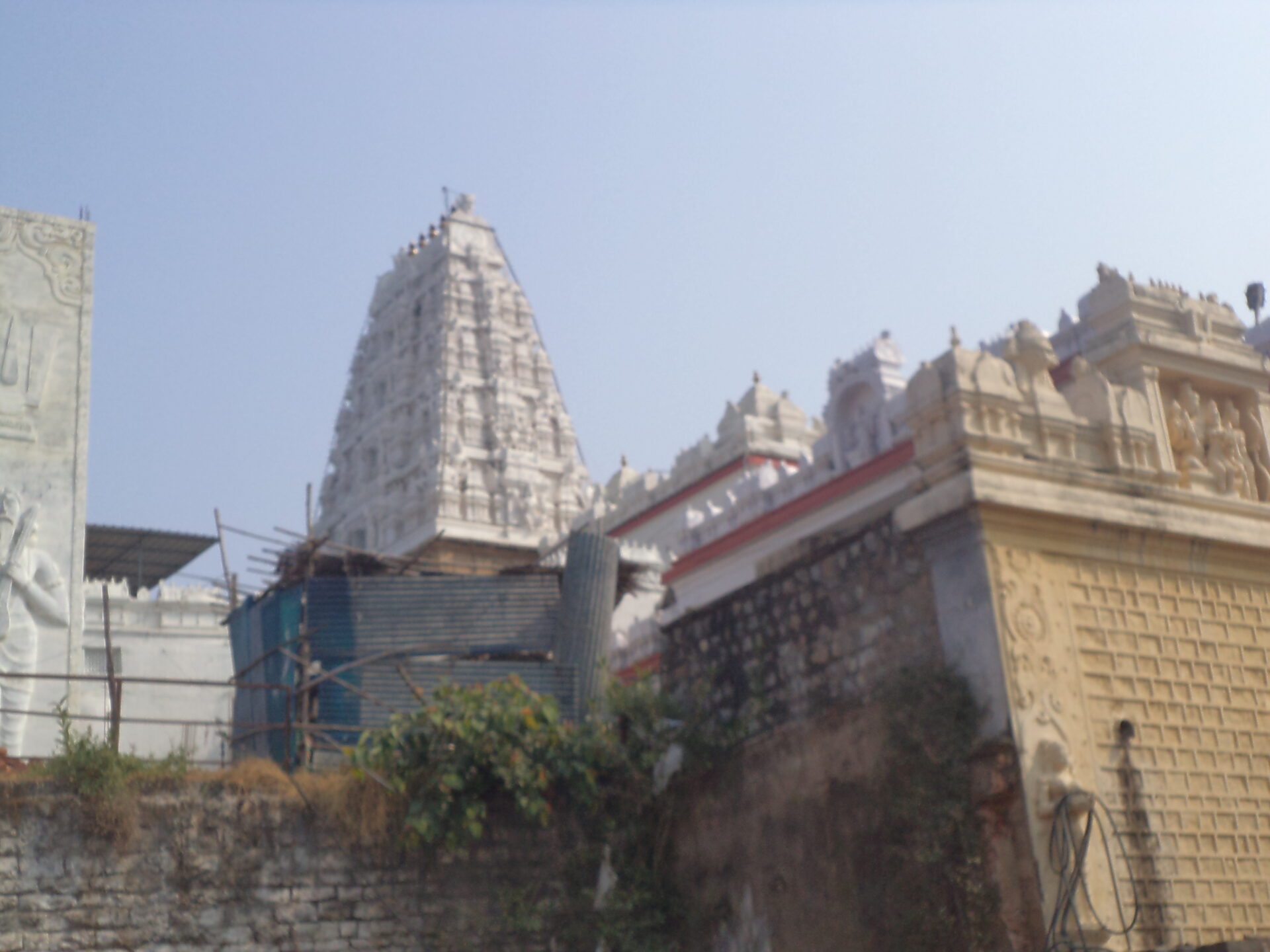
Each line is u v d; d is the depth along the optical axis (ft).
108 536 112.47
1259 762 49.32
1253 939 41.27
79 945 45.09
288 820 49.37
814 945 48.52
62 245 70.38
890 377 84.84
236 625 69.92
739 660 56.54
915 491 48.39
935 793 44.24
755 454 144.05
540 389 173.37
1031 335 50.72
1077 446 50.03
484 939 50.83
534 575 68.08
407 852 50.98
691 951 53.01
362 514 167.32
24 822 45.62
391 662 64.54
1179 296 57.00
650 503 154.71
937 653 46.70
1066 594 47.29
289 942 48.03
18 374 67.31
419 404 167.12
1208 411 55.47
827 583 52.54
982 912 42.27
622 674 96.22
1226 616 51.16
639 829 54.75
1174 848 45.75
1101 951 39.75
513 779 51.88
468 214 181.37
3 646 63.31
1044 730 44.27
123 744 95.86
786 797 51.44
